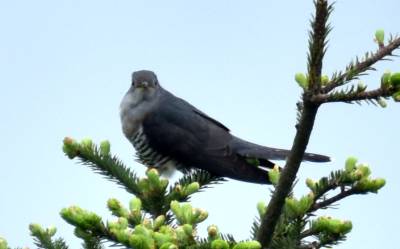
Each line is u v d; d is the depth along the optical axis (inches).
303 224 249.9
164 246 192.7
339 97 198.1
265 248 227.0
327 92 201.9
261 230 226.1
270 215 223.3
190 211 216.5
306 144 207.6
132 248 207.0
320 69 197.8
